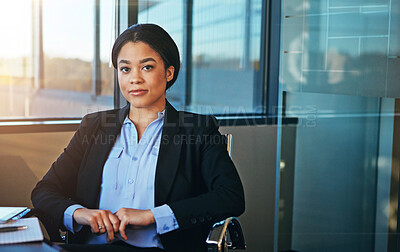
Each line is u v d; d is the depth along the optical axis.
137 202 1.61
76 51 3.23
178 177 1.63
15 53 3.71
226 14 3.14
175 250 1.57
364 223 2.75
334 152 2.86
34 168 2.48
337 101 2.79
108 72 2.84
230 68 3.20
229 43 3.17
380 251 2.67
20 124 2.45
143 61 1.61
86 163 1.68
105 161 1.67
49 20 3.39
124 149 1.66
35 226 1.29
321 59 2.83
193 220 1.53
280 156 3.10
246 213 3.08
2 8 3.51
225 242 1.59
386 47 2.47
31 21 3.51
